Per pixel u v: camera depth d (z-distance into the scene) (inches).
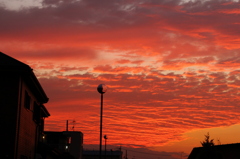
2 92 817.5
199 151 1106.1
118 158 4507.9
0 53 882.1
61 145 2342.5
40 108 1171.3
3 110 811.4
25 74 828.6
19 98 832.3
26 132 966.4
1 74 823.7
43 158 1248.2
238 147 956.6
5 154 791.7
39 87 1010.7
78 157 3134.8
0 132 802.2
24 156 920.9
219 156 1005.8
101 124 928.3
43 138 1432.1
